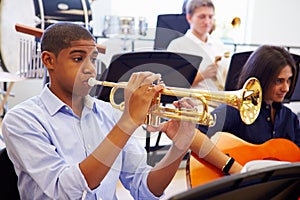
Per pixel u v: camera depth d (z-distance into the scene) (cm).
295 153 162
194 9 297
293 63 187
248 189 73
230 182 68
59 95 126
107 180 126
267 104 187
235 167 138
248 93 127
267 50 182
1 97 375
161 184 126
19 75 238
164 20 302
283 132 192
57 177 112
